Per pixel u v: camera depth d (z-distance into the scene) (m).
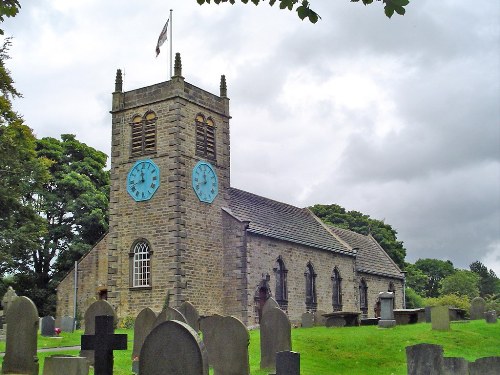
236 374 20.03
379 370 23.50
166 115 39.69
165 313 23.25
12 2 12.86
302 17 10.89
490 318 35.00
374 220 87.94
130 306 38.91
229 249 40.75
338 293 50.94
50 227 58.38
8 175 44.22
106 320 16.75
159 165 39.38
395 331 30.70
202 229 39.78
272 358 21.88
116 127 41.75
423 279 111.75
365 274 57.41
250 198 47.62
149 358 14.00
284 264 44.19
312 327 36.03
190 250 38.59
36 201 57.09
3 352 25.44
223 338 20.44
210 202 40.81
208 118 41.88
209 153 41.59
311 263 47.56
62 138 62.66
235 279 40.06
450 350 26.55
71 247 56.16
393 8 10.02
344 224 87.00
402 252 87.81
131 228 39.84
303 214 54.47
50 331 32.12
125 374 20.55
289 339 21.78
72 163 61.03
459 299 73.12
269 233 42.91
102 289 42.69
